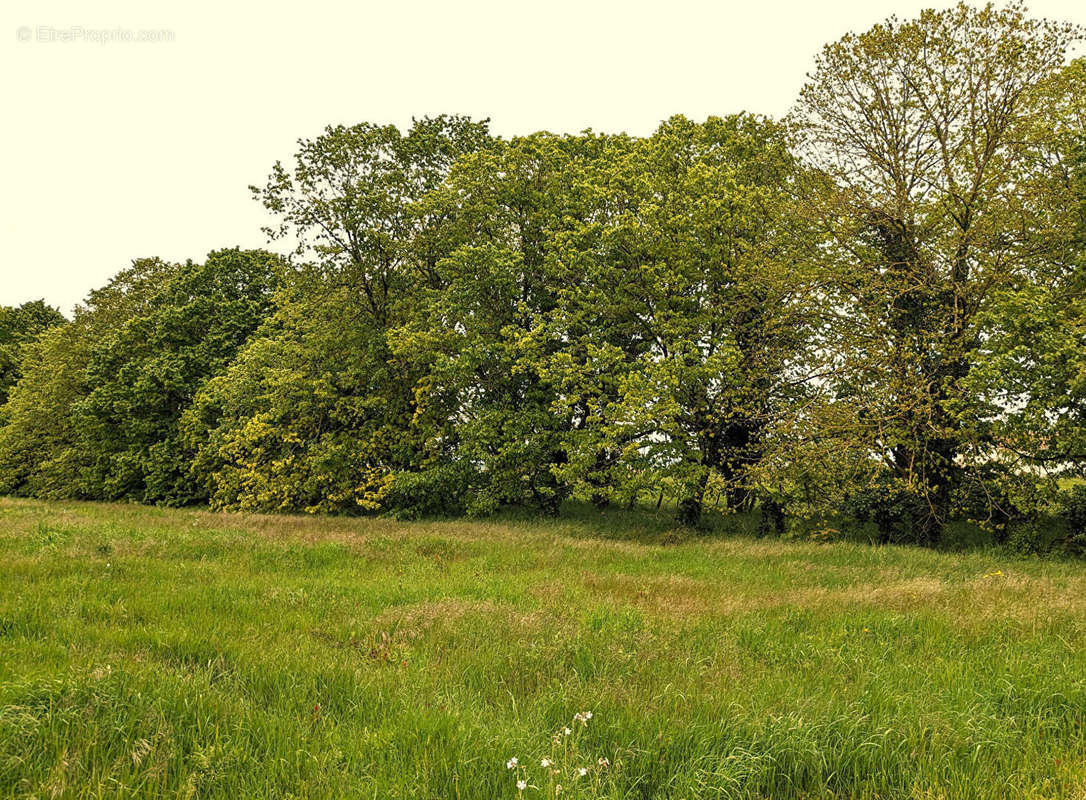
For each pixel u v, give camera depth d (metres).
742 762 4.71
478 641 7.66
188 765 4.36
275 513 26.22
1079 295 16.55
